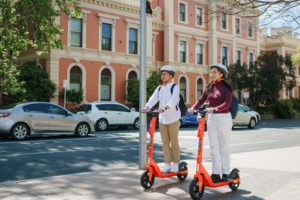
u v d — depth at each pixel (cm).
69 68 2277
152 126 497
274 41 4134
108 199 433
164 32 2983
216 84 478
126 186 505
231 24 3503
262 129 2067
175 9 3008
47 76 2158
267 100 3566
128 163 781
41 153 888
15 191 470
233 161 751
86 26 2375
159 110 488
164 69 524
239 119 2058
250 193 469
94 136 1414
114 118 1859
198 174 432
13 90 1711
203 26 3259
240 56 3659
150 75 2725
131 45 2678
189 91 3134
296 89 4416
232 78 3183
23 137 1204
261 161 748
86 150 970
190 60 3145
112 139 1285
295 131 1878
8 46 1527
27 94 1984
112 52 2511
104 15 2455
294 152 913
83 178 559
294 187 495
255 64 3262
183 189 490
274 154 871
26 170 674
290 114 3650
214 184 447
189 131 1762
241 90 3350
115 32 2550
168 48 2941
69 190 477
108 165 751
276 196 448
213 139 476
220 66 471
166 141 533
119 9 2567
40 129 1241
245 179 557
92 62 2405
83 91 2292
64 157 837
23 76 2055
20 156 831
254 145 1173
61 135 1434
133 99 2480
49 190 476
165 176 507
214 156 474
